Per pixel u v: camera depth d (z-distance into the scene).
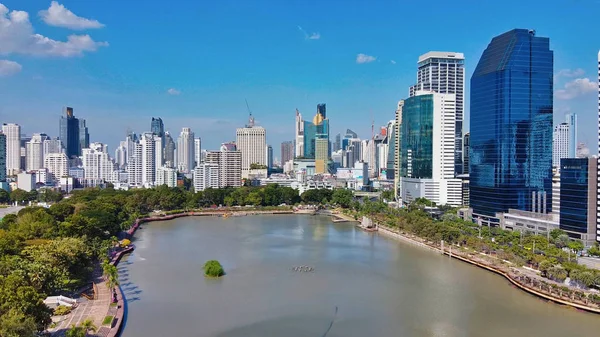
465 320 181.25
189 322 176.75
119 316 176.12
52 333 157.38
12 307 132.38
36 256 198.62
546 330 171.00
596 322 178.88
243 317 183.00
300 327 173.25
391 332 169.25
